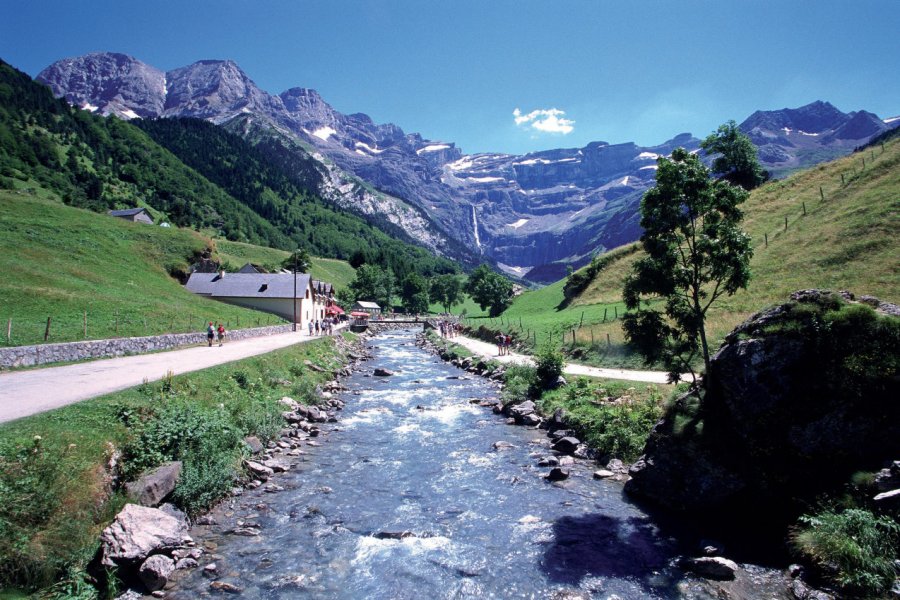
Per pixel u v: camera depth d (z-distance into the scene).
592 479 19.75
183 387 22.92
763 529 14.84
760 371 15.79
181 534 13.51
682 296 18.78
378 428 27.52
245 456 20.00
